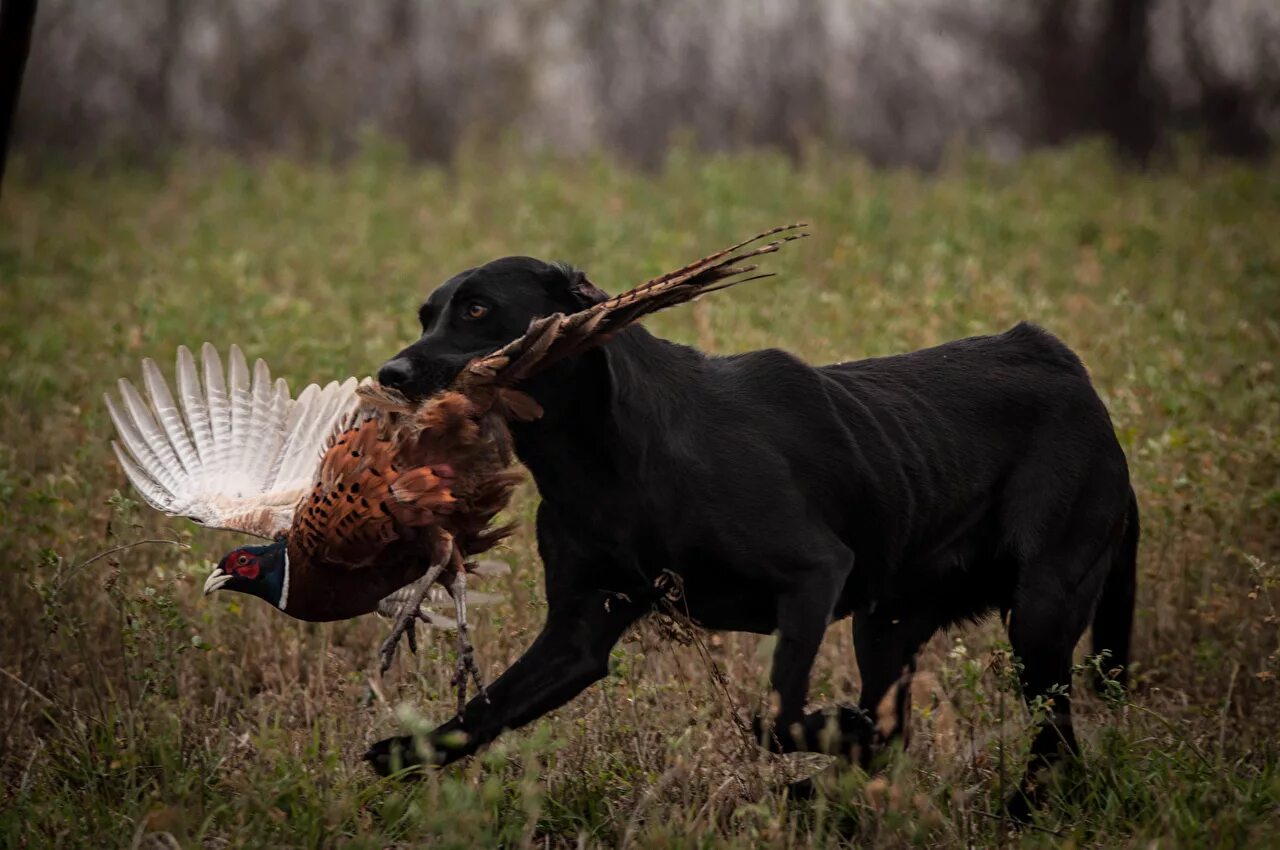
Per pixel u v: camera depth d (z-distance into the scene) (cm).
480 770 1262
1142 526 1795
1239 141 5119
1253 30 5131
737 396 1330
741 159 4000
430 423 1173
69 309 2784
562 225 3325
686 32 5575
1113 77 5269
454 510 1205
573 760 1357
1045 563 1425
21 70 2066
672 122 5538
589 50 5653
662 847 1147
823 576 1280
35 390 2273
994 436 1450
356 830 1231
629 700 1422
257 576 1243
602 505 1264
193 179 4372
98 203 4134
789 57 5512
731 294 2595
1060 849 1167
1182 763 1314
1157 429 1938
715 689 1380
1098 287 2769
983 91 5466
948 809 1273
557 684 1278
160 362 2322
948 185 3797
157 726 1377
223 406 1401
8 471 1903
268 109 5569
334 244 3372
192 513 1342
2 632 1631
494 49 5672
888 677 1473
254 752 1402
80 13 5491
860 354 2195
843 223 3222
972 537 1455
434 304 1259
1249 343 2305
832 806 1275
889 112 5462
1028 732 1378
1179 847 1161
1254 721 1473
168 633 1427
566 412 1243
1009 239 3092
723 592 1312
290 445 1385
